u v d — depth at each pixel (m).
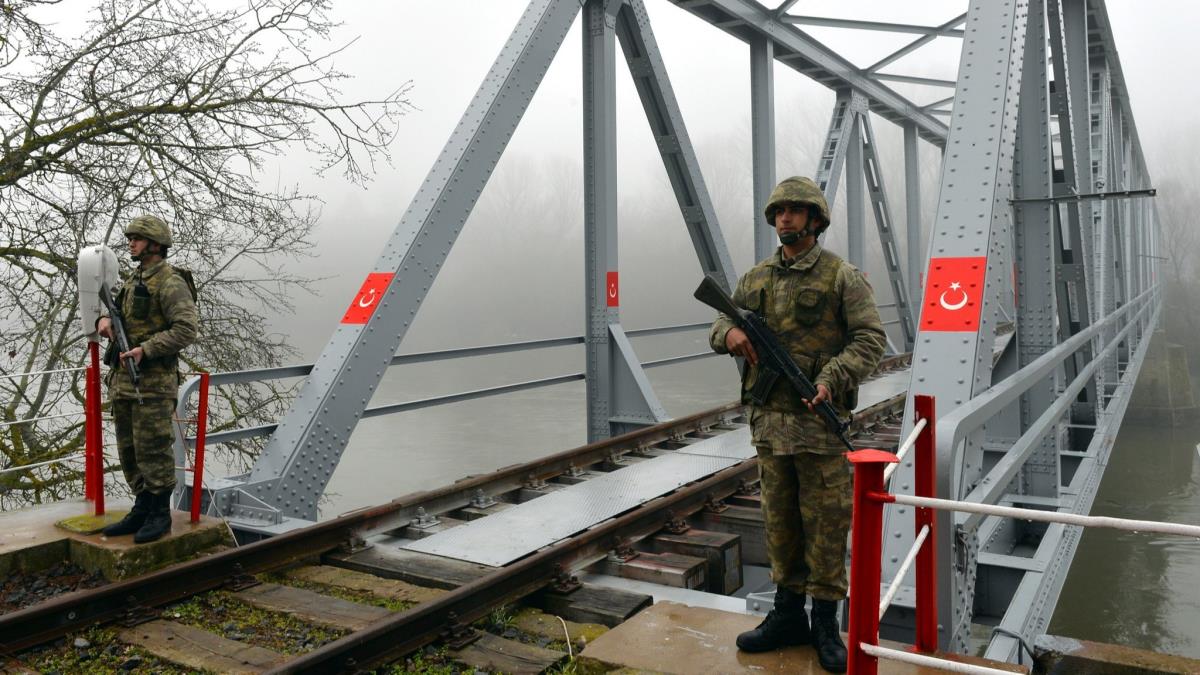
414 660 3.32
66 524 4.60
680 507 5.48
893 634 3.23
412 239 6.22
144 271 4.39
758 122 11.05
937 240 4.20
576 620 3.90
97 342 4.71
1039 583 4.04
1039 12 5.54
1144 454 35.91
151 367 4.30
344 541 4.77
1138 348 15.05
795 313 2.74
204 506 5.17
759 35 11.05
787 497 2.85
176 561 4.39
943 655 2.80
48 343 9.48
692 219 9.58
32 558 4.31
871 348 2.64
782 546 2.89
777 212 2.79
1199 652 18.31
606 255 8.76
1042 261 5.82
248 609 3.92
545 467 6.72
